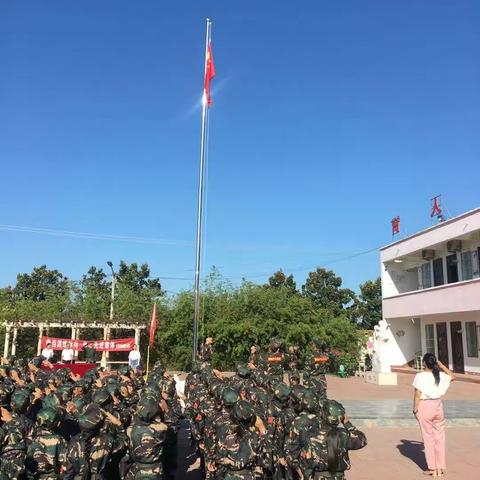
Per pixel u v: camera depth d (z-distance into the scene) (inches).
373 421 487.2
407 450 381.1
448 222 1002.1
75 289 1357.0
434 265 1140.5
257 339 1168.2
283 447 242.4
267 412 254.4
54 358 1064.2
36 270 2169.0
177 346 1231.5
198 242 624.7
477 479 307.0
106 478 234.5
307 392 238.5
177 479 319.0
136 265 1889.8
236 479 191.6
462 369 1019.3
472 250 992.2
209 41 694.5
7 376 340.2
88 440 223.6
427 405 316.8
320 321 1221.1
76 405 267.3
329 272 2092.8
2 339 1163.3
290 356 439.8
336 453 195.2
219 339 1171.9
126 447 233.8
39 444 210.7
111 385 269.0
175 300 1284.4
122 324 1042.7
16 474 203.2
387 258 1246.3
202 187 644.1
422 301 1076.5
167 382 329.7
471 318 997.2
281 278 2042.3
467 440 419.5
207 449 265.1
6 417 218.1
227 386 264.7
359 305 2069.4
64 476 214.2
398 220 1225.4
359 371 1119.0
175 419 315.9
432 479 307.4
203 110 669.9
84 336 1187.9
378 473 319.6
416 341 1223.5
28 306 1309.1
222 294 1268.5
